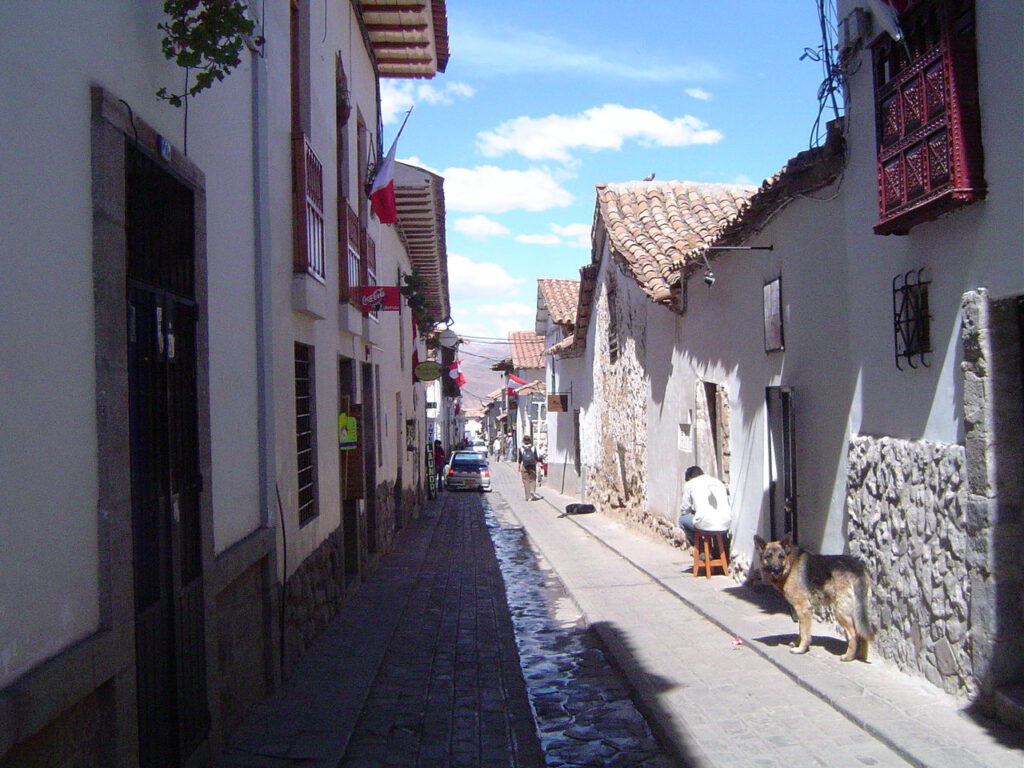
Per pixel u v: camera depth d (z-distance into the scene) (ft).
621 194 52.39
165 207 14.97
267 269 21.31
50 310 10.52
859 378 21.97
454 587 37.04
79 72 11.51
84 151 11.59
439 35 41.52
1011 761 14.42
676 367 42.45
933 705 17.35
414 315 69.67
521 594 36.11
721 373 34.81
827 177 23.32
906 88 18.28
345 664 23.70
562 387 90.27
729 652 23.57
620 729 19.34
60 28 10.98
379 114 43.37
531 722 19.83
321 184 27.96
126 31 13.17
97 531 11.58
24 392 9.85
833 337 23.72
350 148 35.58
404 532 57.00
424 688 22.29
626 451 55.57
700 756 16.38
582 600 32.50
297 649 23.63
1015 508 16.22
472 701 21.24
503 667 24.41
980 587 16.42
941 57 16.71
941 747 15.23
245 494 19.58
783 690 19.75
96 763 11.36
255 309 20.86
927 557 18.38
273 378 21.57
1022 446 16.29
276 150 23.03
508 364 148.77
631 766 17.16
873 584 20.99
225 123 18.63
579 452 79.15
